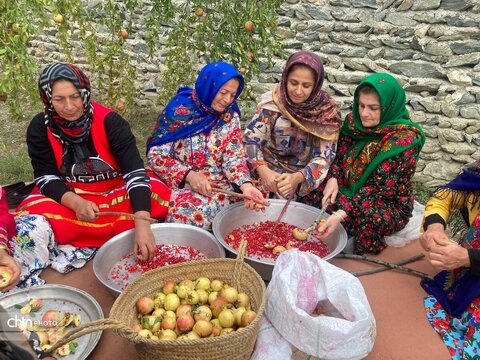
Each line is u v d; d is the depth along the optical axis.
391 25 4.29
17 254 2.30
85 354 1.86
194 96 2.86
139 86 5.68
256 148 3.00
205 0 3.78
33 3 2.79
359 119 2.86
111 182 2.70
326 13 4.53
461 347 2.09
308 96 2.84
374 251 2.76
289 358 1.90
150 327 1.87
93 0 5.38
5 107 5.88
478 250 2.05
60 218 2.47
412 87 4.33
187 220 2.79
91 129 2.50
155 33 4.00
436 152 4.39
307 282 2.01
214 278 2.16
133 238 2.50
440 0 4.05
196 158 2.92
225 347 1.66
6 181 4.30
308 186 2.90
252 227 2.78
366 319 1.82
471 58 4.06
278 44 3.94
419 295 2.41
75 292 2.15
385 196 2.76
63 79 2.25
